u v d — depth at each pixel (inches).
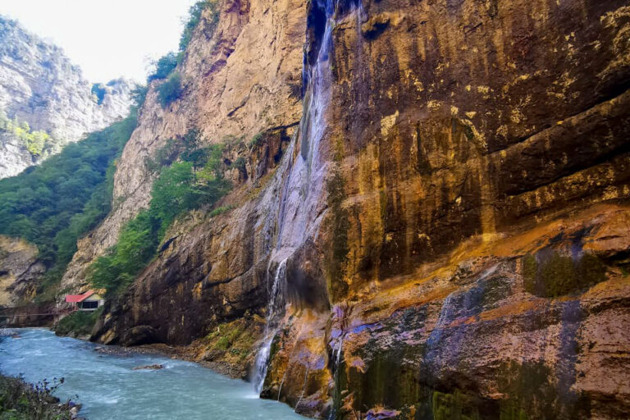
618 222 240.2
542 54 325.1
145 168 1931.6
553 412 201.6
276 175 852.6
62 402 476.1
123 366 760.3
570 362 206.8
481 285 283.7
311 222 476.1
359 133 442.6
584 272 232.8
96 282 1419.8
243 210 957.8
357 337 345.7
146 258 1387.8
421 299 327.3
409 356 292.5
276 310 598.2
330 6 538.3
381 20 442.3
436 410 258.2
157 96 2020.2
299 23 1227.9
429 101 394.6
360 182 425.4
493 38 361.1
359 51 466.3
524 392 216.7
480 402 233.6
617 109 274.7
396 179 396.8
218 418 397.4
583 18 301.3
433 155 377.7
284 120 1098.7
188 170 1369.3
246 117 1362.0
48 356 902.4
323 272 430.6
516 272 269.9
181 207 1337.4
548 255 256.1
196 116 1707.7
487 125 349.7
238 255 876.6
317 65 559.8
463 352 256.7
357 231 409.1
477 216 339.6
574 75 301.6
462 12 388.2
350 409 317.4
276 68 1237.7
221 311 898.7
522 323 240.7
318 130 506.6
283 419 378.9
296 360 443.5
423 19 416.5
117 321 1161.4
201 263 992.2
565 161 297.6
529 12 339.3
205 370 709.9
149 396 506.0
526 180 317.1
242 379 621.3
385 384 301.9
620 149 272.4
